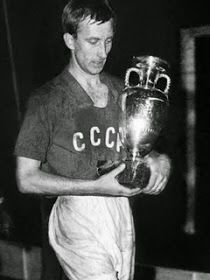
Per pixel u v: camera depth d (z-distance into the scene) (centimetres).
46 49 339
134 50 317
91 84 199
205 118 310
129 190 192
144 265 330
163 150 318
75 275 202
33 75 346
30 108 193
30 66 346
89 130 197
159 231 328
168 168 200
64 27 195
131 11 316
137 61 199
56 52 336
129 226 207
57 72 338
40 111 192
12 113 357
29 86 349
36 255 353
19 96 353
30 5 340
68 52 332
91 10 186
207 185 314
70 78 197
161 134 318
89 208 200
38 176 194
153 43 314
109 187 191
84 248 198
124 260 206
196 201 318
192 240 320
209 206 315
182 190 320
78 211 200
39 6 337
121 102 199
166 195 325
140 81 201
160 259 328
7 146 362
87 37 188
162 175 196
